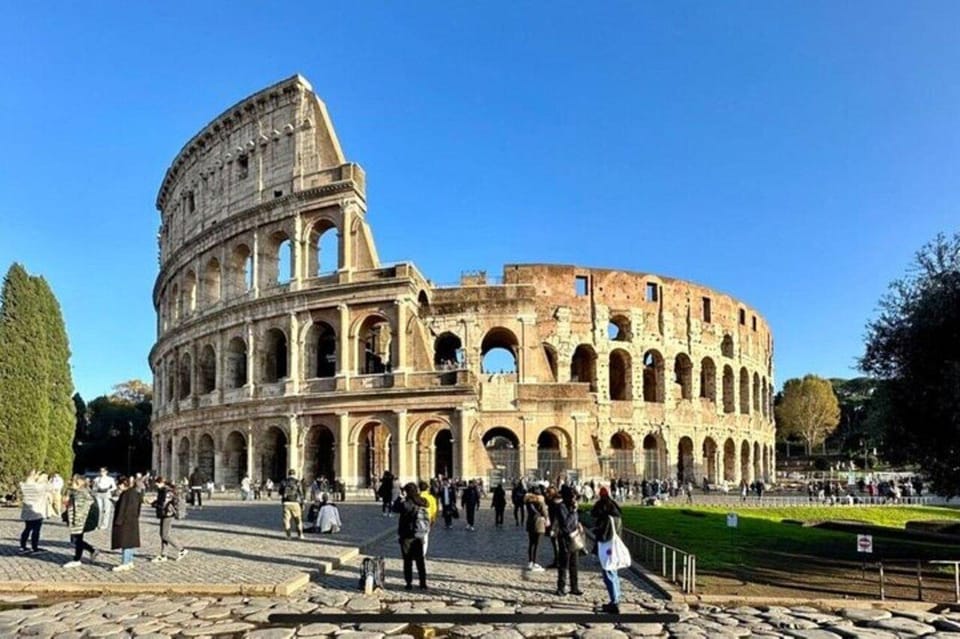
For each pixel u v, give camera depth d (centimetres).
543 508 2747
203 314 8862
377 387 7381
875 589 2388
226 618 1958
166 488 2933
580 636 1777
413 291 7625
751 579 2542
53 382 6444
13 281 6194
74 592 2314
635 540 3409
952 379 2830
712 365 10806
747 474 11494
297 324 7862
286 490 3716
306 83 8338
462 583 2478
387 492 5181
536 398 8094
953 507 7012
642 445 9625
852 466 14888
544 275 9581
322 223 8094
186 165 9981
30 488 3067
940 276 3066
